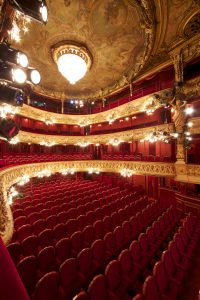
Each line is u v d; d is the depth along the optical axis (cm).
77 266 484
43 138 1745
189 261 603
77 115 1969
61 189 1469
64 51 1145
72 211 934
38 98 1908
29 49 1166
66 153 2142
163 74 1377
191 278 578
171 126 1217
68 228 762
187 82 1062
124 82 1571
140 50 1169
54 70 1463
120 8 895
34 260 457
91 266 520
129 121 1834
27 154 1753
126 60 1295
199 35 979
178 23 936
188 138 1036
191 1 813
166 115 1360
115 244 661
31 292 434
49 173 1566
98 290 378
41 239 630
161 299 416
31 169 1339
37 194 1282
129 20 959
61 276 426
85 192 1397
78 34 1068
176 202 1276
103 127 2062
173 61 1130
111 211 1048
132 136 1554
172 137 1105
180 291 505
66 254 572
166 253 542
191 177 1035
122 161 1575
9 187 889
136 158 1512
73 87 1806
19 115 1563
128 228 784
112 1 862
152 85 1497
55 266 518
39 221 756
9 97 304
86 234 695
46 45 1142
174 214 1023
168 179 1431
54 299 378
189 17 885
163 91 1231
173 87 1083
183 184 1241
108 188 1667
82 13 931
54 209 960
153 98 1302
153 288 399
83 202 1174
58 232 698
